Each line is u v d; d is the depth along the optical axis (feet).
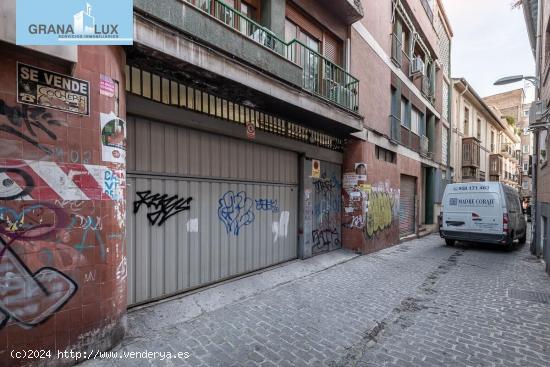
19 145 8.36
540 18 30.17
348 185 27.84
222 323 12.82
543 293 17.52
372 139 29.22
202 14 13.03
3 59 8.17
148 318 12.55
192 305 14.20
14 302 8.27
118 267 10.53
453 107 60.39
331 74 24.12
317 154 24.38
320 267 22.33
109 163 10.18
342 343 11.41
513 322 13.43
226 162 17.51
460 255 29.27
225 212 17.43
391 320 13.55
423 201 49.88
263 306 14.83
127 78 12.44
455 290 17.98
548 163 23.67
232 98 16.74
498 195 30.91
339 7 23.73
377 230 30.17
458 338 11.91
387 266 23.75
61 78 9.09
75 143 9.34
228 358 10.21
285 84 17.34
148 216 13.76
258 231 19.71
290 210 22.40
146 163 13.67
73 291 9.27
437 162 51.93
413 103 41.70
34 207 8.57
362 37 28.19
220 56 13.61
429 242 37.63
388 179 33.09
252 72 15.19
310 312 14.24
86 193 9.53
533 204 30.66
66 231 9.12
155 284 14.03
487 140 81.46
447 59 59.11
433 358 10.45
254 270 19.34
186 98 14.82
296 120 21.63
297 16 21.65
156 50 11.33
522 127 117.08
